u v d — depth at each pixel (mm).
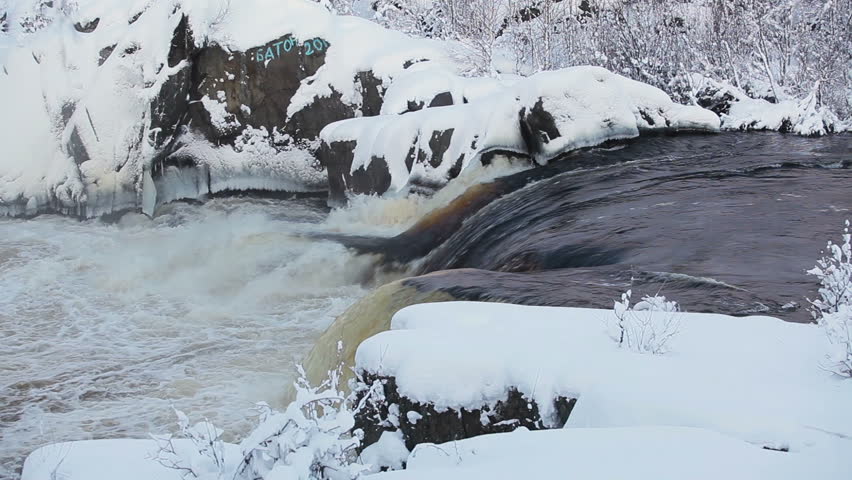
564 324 5324
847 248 5707
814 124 16906
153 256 16453
